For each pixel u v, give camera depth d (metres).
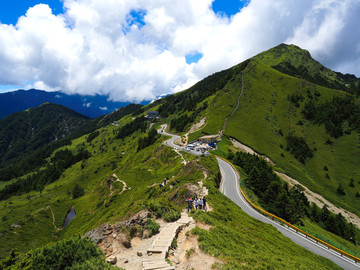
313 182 119.56
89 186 162.12
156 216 22.06
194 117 186.75
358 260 30.64
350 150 149.25
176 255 15.28
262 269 14.57
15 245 81.38
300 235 38.03
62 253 11.66
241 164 89.19
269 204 57.53
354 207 111.38
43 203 144.00
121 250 15.27
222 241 18.05
